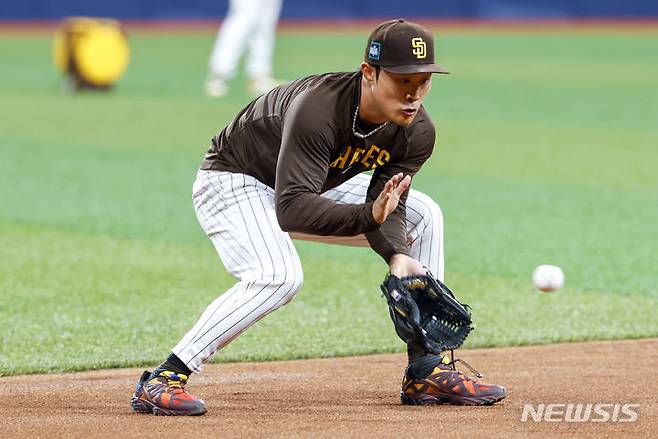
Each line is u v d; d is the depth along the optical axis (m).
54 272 27.12
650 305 24.08
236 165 15.84
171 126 55.69
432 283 15.52
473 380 16.52
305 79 15.32
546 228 32.34
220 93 69.12
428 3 126.44
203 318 15.34
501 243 30.41
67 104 65.69
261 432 14.53
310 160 14.55
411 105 14.45
